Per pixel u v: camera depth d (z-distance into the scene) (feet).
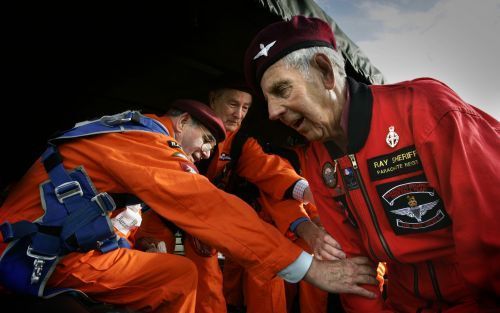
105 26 6.45
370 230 4.01
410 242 3.78
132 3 6.17
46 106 7.23
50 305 3.65
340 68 3.99
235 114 7.79
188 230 4.18
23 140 7.12
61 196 4.01
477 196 2.99
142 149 4.44
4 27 5.92
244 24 6.70
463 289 3.73
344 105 3.92
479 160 3.06
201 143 6.33
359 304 4.40
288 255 4.12
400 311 4.54
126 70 7.54
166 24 6.48
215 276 7.31
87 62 6.96
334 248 4.92
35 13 5.94
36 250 3.73
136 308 4.43
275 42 3.74
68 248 3.92
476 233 3.01
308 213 8.18
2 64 6.32
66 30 6.31
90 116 8.92
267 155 7.74
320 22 3.96
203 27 6.74
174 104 6.47
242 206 4.22
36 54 6.43
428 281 4.01
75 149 4.39
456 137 3.15
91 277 4.11
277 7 5.82
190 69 8.17
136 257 4.48
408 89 3.74
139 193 4.19
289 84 3.69
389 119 3.73
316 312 7.22
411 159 3.58
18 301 3.66
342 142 4.12
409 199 3.67
